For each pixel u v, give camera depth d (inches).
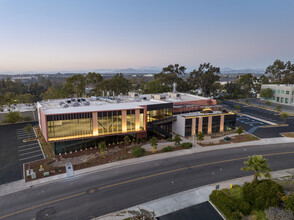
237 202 827.4
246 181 1052.5
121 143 1640.0
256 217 777.6
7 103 2952.8
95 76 4003.4
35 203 885.8
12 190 990.4
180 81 4330.7
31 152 1513.3
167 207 852.0
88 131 1485.0
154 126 1685.5
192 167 1222.9
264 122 2343.8
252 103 3735.2
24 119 2581.2
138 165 1252.5
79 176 1120.2
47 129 1362.0
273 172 1154.7
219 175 1123.3
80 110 1507.1
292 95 3440.0
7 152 1520.7
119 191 971.9
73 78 3742.6
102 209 840.9
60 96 3627.0
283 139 1739.7
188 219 782.5
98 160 1316.4
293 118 2544.3
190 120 1818.4
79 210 836.6
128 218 783.7
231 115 2009.1
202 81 4242.1
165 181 1061.8
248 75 5413.4
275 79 5871.1
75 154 1437.0
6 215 811.4
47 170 1189.7
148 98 2460.6
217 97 4431.6
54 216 801.6
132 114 1605.6
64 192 968.3
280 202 789.2
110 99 2198.6
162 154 1416.1
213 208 847.7
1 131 2114.9
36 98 4581.7
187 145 1525.6
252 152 1459.2
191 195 936.9
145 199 907.4
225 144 1621.6
